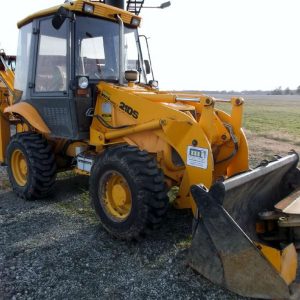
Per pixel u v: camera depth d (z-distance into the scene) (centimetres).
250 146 1098
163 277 325
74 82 451
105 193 409
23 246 386
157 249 377
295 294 272
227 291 300
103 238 405
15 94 572
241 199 347
